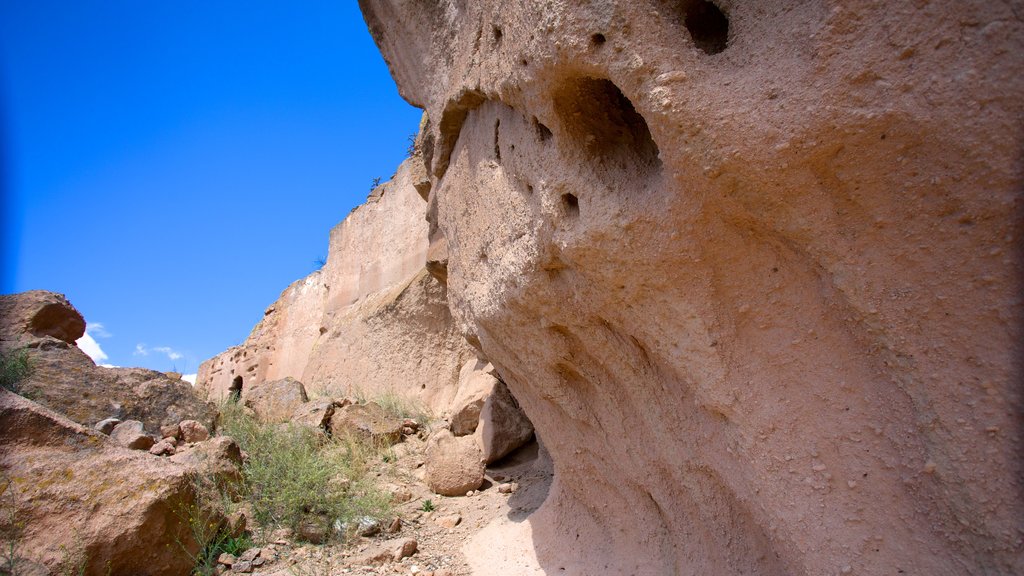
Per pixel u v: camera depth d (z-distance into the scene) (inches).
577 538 116.8
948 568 51.9
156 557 122.3
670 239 64.4
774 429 63.5
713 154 56.2
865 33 48.9
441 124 126.8
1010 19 43.4
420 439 241.0
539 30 67.2
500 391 218.7
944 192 48.4
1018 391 46.3
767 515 67.0
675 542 93.7
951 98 45.8
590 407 103.3
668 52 58.4
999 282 46.7
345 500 162.2
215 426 212.8
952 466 50.3
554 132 75.2
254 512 154.1
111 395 197.9
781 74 53.3
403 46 147.3
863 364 57.4
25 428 124.5
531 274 87.7
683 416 80.8
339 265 489.4
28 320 227.9
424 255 386.9
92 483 122.3
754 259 62.8
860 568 57.1
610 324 84.4
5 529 111.2
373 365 354.0
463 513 171.6
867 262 54.2
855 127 49.8
